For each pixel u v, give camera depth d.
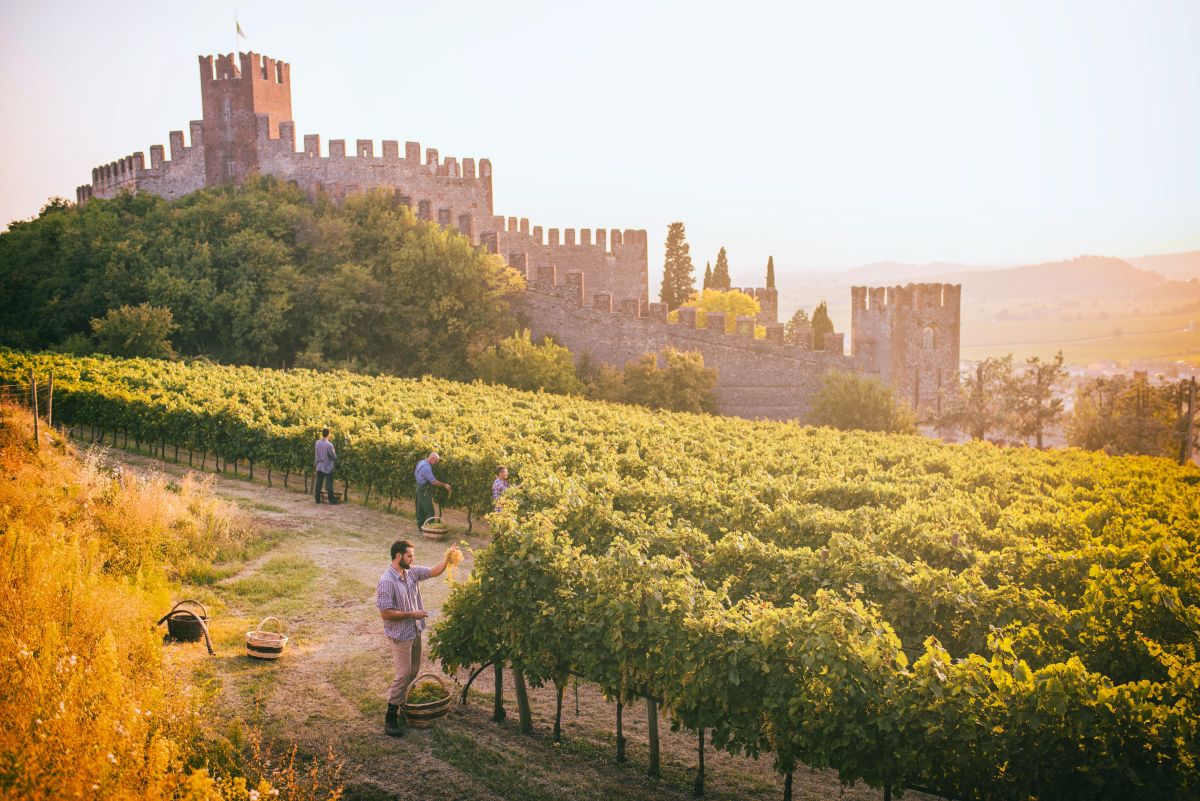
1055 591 15.57
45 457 22.38
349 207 74.19
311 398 37.97
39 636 10.04
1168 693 9.98
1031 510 23.34
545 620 12.27
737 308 87.44
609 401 60.47
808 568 14.90
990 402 69.06
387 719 11.67
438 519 23.98
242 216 72.06
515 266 71.38
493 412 40.12
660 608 11.63
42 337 70.75
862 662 10.03
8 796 6.94
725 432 41.19
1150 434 64.12
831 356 66.62
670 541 16.69
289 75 84.81
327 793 10.01
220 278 69.12
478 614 12.83
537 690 14.34
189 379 43.31
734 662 10.53
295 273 68.25
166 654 12.70
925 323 73.81
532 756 11.59
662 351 66.25
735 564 15.63
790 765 10.38
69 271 72.38
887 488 24.12
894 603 13.84
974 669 9.72
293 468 28.83
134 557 16.53
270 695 12.38
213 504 21.41
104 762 7.55
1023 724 9.30
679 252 122.56
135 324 60.84
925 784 9.87
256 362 66.12
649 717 11.68
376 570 19.34
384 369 65.94
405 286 67.75
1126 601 12.80
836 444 38.94
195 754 9.36
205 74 80.62
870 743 9.74
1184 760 8.76
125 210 78.75
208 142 81.06
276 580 17.97
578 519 17.66
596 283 85.44
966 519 20.06
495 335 66.19
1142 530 18.94
